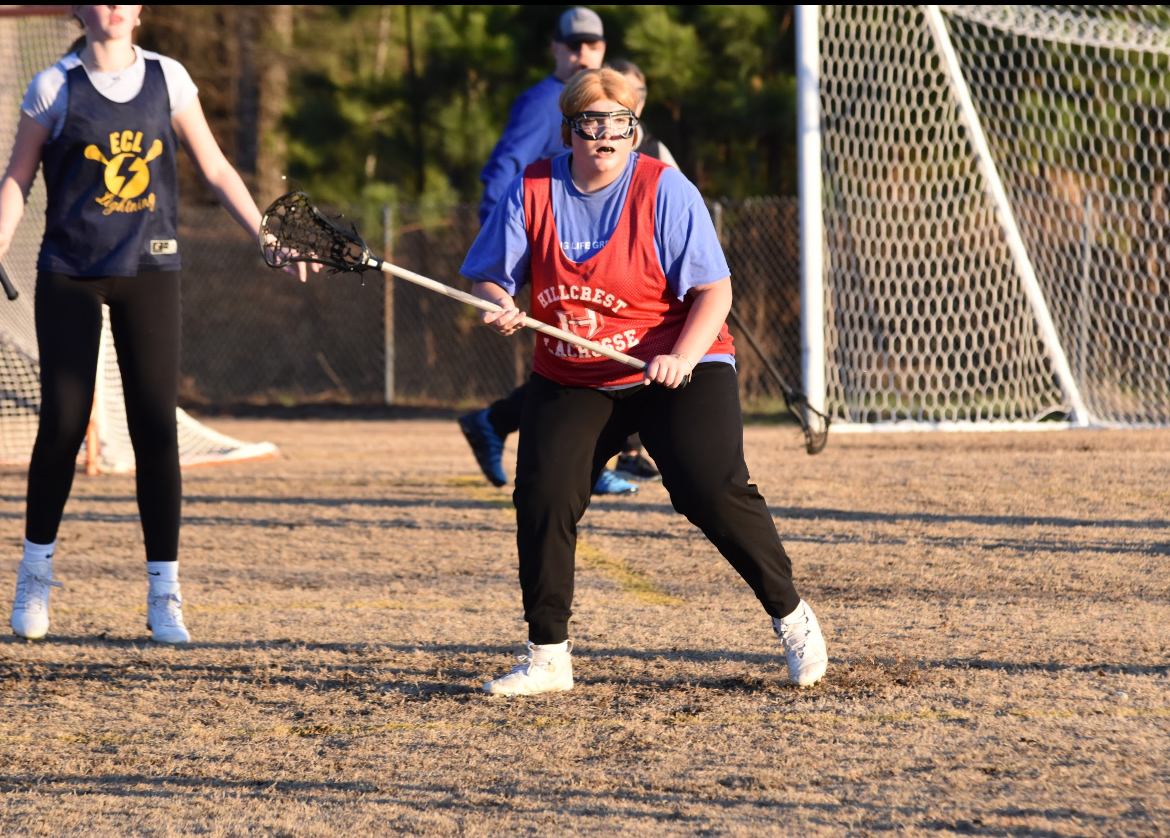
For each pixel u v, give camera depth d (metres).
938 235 32.31
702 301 9.88
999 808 7.54
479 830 7.39
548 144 19.00
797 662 10.34
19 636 12.42
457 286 49.75
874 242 37.66
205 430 29.41
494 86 49.00
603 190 9.90
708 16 42.62
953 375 33.06
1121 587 13.99
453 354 50.16
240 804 7.91
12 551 17.42
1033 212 36.72
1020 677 10.45
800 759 8.53
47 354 11.91
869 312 33.75
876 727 9.21
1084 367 33.47
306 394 52.25
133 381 12.19
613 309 9.98
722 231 42.03
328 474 26.03
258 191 65.06
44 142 11.80
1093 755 8.48
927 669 10.76
